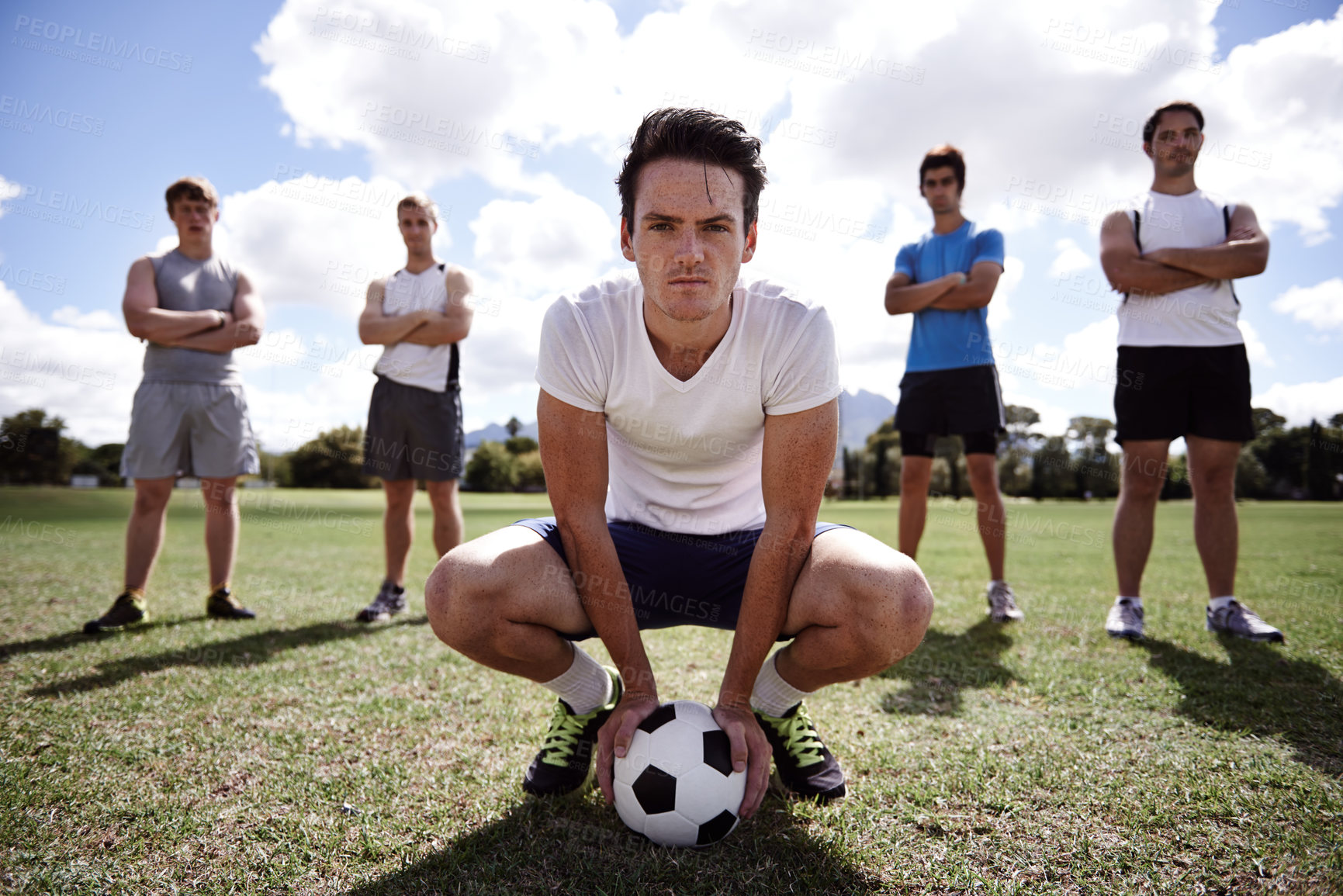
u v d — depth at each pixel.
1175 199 3.17
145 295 3.44
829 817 1.51
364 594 4.32
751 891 1.24
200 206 3.56
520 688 2.40
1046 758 1.78
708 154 1.37
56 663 2.68
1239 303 3.07
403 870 1.31
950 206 3.75
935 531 10.44
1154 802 1.53
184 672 2.57
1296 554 6.06
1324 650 2.68
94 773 1.71
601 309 1.59
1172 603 3.74
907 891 1.24
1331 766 1.70
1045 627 3.25
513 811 1.54
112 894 1.23
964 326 3.62
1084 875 1.27
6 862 1.32
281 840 1.41
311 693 2.34
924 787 1.63
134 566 3.39
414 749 1.88
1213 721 2.01
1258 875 1.26
